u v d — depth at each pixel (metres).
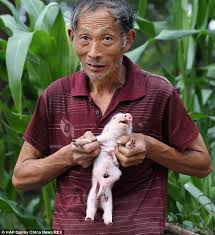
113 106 2.50
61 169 2.52
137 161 2.39
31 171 2.56
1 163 4.21
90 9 2.39
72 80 2.60
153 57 7.11
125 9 2.41
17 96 3.03
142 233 2.49
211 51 4.23
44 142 2.63
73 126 2.54
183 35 3.81
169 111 2.56
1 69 4.07
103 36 2.39
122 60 2.60
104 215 2.43
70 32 2.58
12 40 3.12
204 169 2.64
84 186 2.52
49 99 2.58
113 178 2.40
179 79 4.28
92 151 2.38
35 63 3.70
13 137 3.89
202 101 4.25
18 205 3.85
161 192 2.56
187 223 3.44
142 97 2.52
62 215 2.57
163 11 6.71
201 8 4.13
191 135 2.58
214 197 3.74
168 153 2.52
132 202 2.51
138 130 2.51
